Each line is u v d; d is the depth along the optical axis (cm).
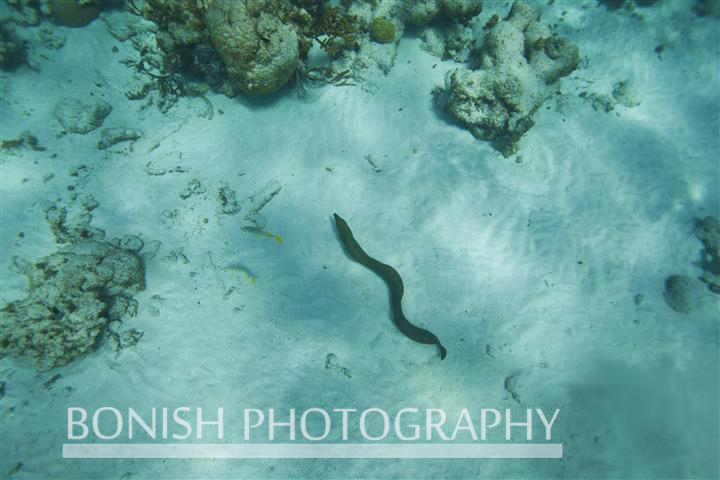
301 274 275
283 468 226
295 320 260
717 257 303
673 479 246
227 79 297
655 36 404
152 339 242
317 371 249
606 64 393
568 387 266
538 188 331
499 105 318
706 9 407
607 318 289
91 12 299
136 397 229
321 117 318
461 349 269
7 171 262
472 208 312
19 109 276
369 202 302
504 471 242
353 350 258
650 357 278
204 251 271
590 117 367
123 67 303
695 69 393
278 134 309
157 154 290
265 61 260
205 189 286
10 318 221
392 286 273
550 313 286
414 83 346
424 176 316
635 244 316
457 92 320
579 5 416
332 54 321
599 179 339
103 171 279
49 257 235
